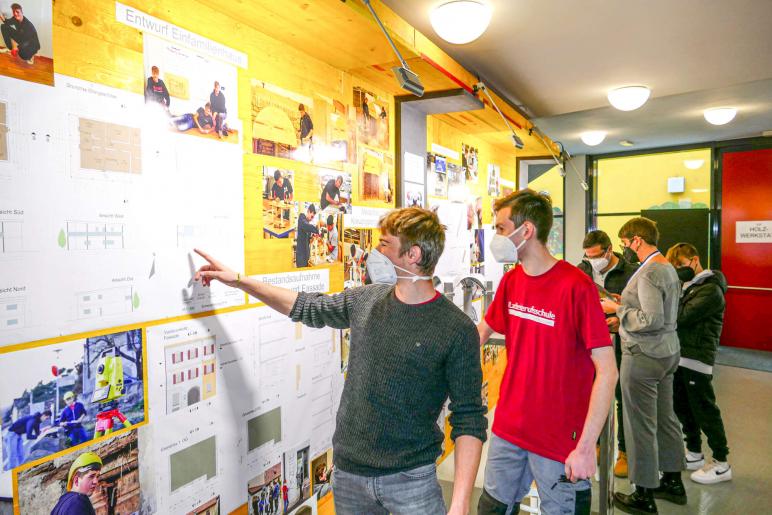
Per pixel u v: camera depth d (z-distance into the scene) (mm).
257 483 1690
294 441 1871
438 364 1301
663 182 6227
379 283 1417
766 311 5758
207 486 1495
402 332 1319
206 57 1466
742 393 4449
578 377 1599
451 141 3301
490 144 4027
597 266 3367
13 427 1023
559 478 1589
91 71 1161
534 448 1633
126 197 1245
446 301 1380
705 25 2324
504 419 1748
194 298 1442
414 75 1710
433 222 1357
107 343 1206
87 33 1152
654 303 2322
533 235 1669
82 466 1154
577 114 4309
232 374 1582
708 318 2922
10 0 1005
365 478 1317
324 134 2014
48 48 1074
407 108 2668
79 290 1142
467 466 1244
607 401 1464
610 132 5160
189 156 1419
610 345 1515
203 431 1479
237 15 1532
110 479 1219
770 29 2361
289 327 1831
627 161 6410
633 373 2449
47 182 1076
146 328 1301
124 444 1252
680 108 4180
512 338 1760
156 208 1323
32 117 1048
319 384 2006
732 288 5930
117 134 1221
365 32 1684
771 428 3664
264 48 1690
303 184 1897
